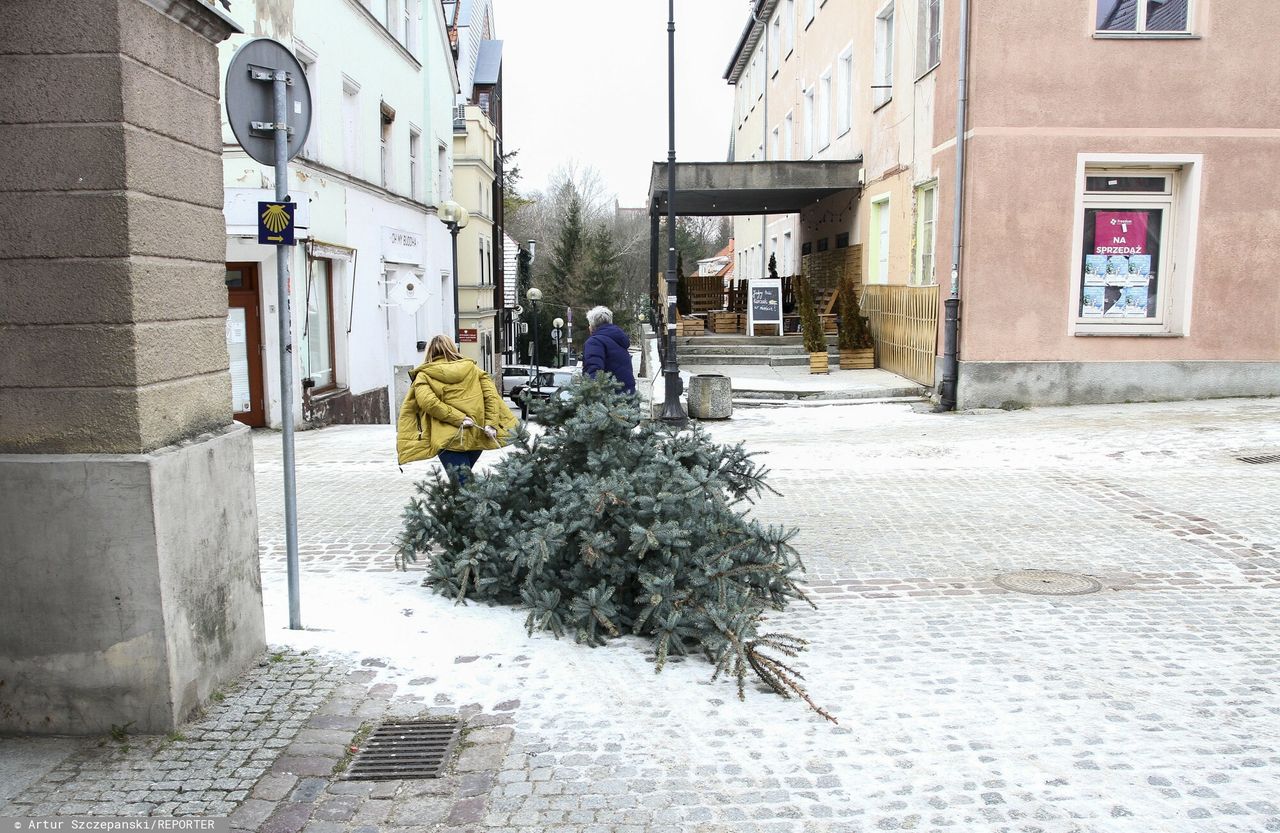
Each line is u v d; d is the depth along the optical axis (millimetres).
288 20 15773
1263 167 14141
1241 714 4211
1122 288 14633
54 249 3770
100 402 3812
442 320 28234
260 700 4379
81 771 3709
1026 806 3459
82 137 3727
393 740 4039
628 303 68688
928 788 3605
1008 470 10109
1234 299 14391
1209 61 13977
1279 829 3281
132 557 3852
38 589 3883
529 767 3816
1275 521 7723
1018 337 14461
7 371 3830
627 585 5457
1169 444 11062
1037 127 14094
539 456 6176
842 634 5379
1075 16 13922
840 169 20641
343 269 18875
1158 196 14492
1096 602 5871
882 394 16016
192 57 4250
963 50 14195
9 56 3723
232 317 16266
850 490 9359
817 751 3924
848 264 21750
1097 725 4121
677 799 3557
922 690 4539
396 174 22969
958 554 7051
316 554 7336
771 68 32781
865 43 20234
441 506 6320
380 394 21406
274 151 5082
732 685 4645
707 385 14562
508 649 5094
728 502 6379
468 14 41625
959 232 14531
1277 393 14492
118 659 3926
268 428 16438
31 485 3824
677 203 24625
